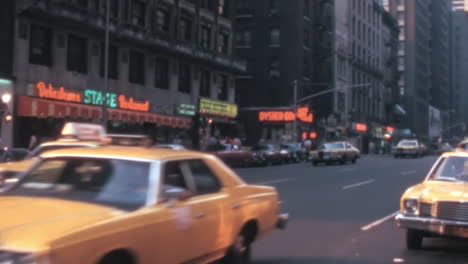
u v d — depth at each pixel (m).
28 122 27.58
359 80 79.12
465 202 7.96
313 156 38.53
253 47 58.94
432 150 72.50
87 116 29.70
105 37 29.89
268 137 57.72
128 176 5.55
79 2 30.53
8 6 26.31
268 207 7.45
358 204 15.04
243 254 7.02
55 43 29.11
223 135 47.84
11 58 26.39
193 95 41.69
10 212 4.75
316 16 63.16
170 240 5.34
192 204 5.84
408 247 8.98
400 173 28.16
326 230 10.84
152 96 36.94
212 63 42.34
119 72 33.84
